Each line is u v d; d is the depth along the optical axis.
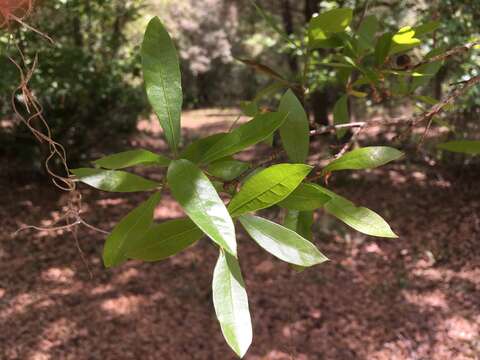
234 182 0.63
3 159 9.11
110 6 7.11
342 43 1.04
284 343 5.01
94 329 5.16
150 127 14.67
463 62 4.32
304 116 0.75
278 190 0.54
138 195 8.77
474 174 8.81
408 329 5.27
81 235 7.13
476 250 6.79
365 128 0.95
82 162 9.16
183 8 18.69
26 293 5.68
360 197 8.45
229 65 22.05
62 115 8.39
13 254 6.50
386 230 0.63
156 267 6.36
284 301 5.71
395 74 1.09
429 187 8.64
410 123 0.99
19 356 4.72
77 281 6.00
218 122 17.12
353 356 4.89
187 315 5.45
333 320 5.41
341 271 6.37
